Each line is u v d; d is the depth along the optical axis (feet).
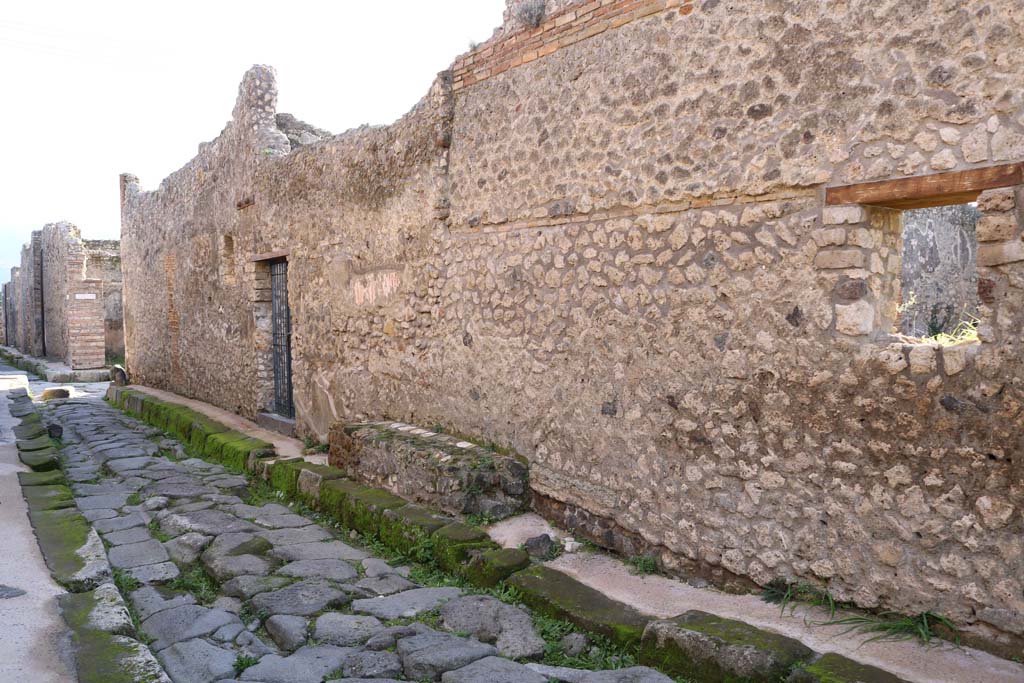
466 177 18.53
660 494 13.57
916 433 10.25
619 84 14.14
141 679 9.64
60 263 70.69
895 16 10.34
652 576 13.48
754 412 12.08
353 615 12.85
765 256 11.88
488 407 18.08
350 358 24.34
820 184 11.18
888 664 9.65
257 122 30.19
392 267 21.88
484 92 17.79
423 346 20.65
